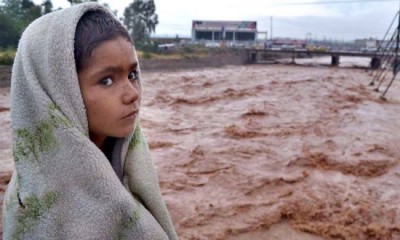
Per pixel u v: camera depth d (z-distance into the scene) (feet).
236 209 15.60
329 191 17.63
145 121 31.58
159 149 23.47
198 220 14.66
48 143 1.88
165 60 95.35
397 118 36.11
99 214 1.89
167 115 34.86
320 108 39.52
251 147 24.21
